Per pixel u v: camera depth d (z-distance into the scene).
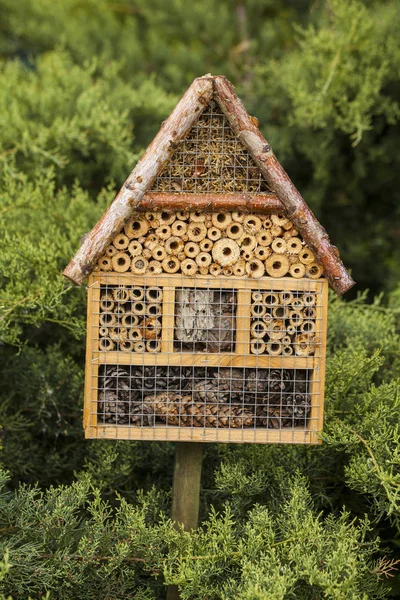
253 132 2.78
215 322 2.96
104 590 2.85
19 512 2.88
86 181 5.58
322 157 6.11
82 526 2.96
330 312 4.32
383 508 2.97
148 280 2.87
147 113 5.92
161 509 3.40
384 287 6.45
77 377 3.96
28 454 3.85
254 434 2.96
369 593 2.94
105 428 2.91
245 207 2.82
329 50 5.77
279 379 3.01
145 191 2.77
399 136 6.24
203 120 2.83
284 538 2.96
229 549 2.80
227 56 7.43
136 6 7.60
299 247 2.89
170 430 2.93
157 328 2.90
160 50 7.26
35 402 3.95
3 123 4.85
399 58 5.72
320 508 3.54
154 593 3.22
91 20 7.55
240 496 3.18
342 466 3.53
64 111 5.44
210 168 2.84
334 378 3.40
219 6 7.45
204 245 2.88
